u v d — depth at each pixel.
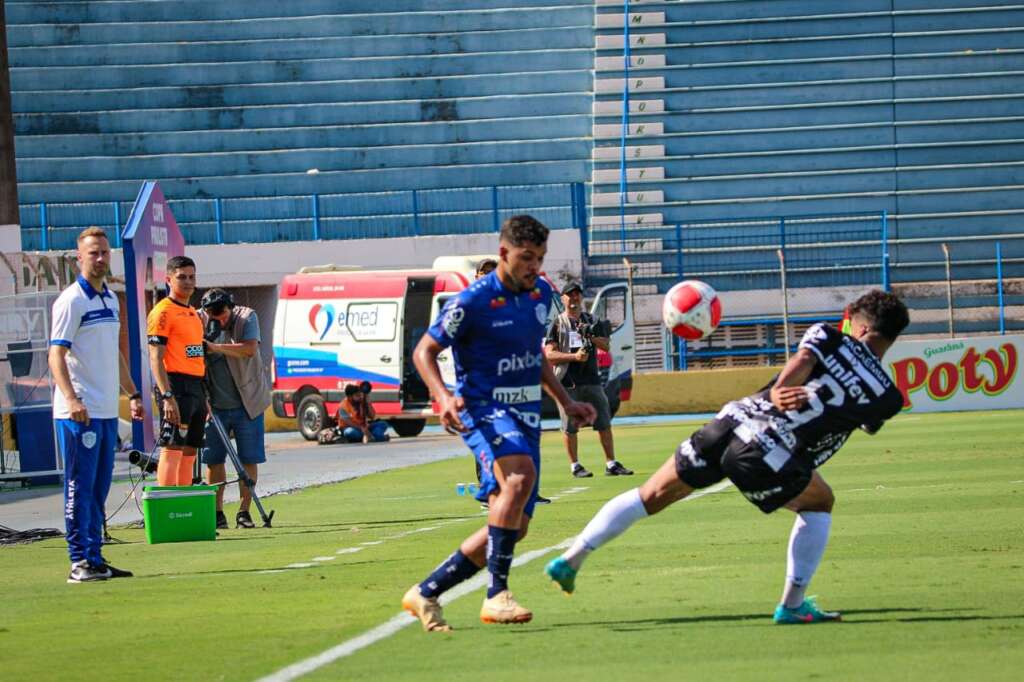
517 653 15.37
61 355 22.80
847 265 88.94
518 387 16.80
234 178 99.19
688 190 95.75
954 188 94.94
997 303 87.50
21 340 49.06
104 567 23.50
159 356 29.62
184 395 30.23
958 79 99.12
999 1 102.94
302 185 99.12
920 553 22.30
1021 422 57.72
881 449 46.81
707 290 29.31
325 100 104.25
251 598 20.42
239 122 103.00
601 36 104.94
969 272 89.62
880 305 16.48
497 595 16.66
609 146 98.94
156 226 36.62
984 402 68.94
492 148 99.62
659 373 76.38
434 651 15.69
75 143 101.62
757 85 99.88
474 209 93.62
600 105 100.62
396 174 98.94
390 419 71.31
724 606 17.88
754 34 102.94
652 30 103.75
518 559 23.12
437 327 16.67
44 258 53.81
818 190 95.19
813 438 16.23
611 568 21.73
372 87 104.12
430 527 29.62
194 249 87.88
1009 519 26.69
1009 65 100.19
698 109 99.88
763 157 96.69
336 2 109.00
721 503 31.38
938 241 90.00
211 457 31.45
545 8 106.50
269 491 41.91
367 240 88.62
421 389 68.25
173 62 106.94
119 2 109.38
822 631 15.99
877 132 97.38
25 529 34.31
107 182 99.25
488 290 16.58
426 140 101.50
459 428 16.61
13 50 106.94
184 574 23.66
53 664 16.05
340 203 95.62
